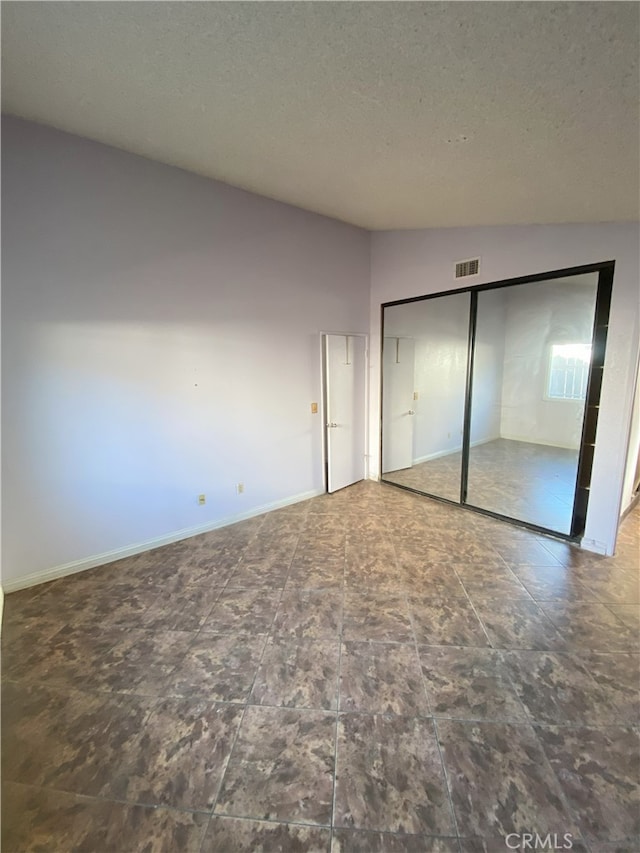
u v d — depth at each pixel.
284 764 1.43
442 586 2.55
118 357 2.84
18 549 2.58
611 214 2.45
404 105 1.64
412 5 1.07
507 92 1.38
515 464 4.52
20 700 1.72
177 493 3.26
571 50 1.11
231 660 1.94
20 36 1.54
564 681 1.77
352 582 2.62
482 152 1.92
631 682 1.76
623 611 2.26
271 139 2.29
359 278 4.41
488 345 4.45
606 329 2.78
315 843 1.20
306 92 1.70
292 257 3.76
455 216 3.21
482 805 1.29
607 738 1.50
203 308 3.22
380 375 4.65
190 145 2.54
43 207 2.46
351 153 2.29
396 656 1.94
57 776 1.40
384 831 1.23
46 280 2.51
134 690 1.77
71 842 1.21
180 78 1.77
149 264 2.91
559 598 2.39
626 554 2.92
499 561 2.86
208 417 3.37
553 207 2.51
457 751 1.46
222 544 3.21
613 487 2.82
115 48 1.60
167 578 2.71
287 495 4.06
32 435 2.56
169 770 1.42
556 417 3.93
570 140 1.62
